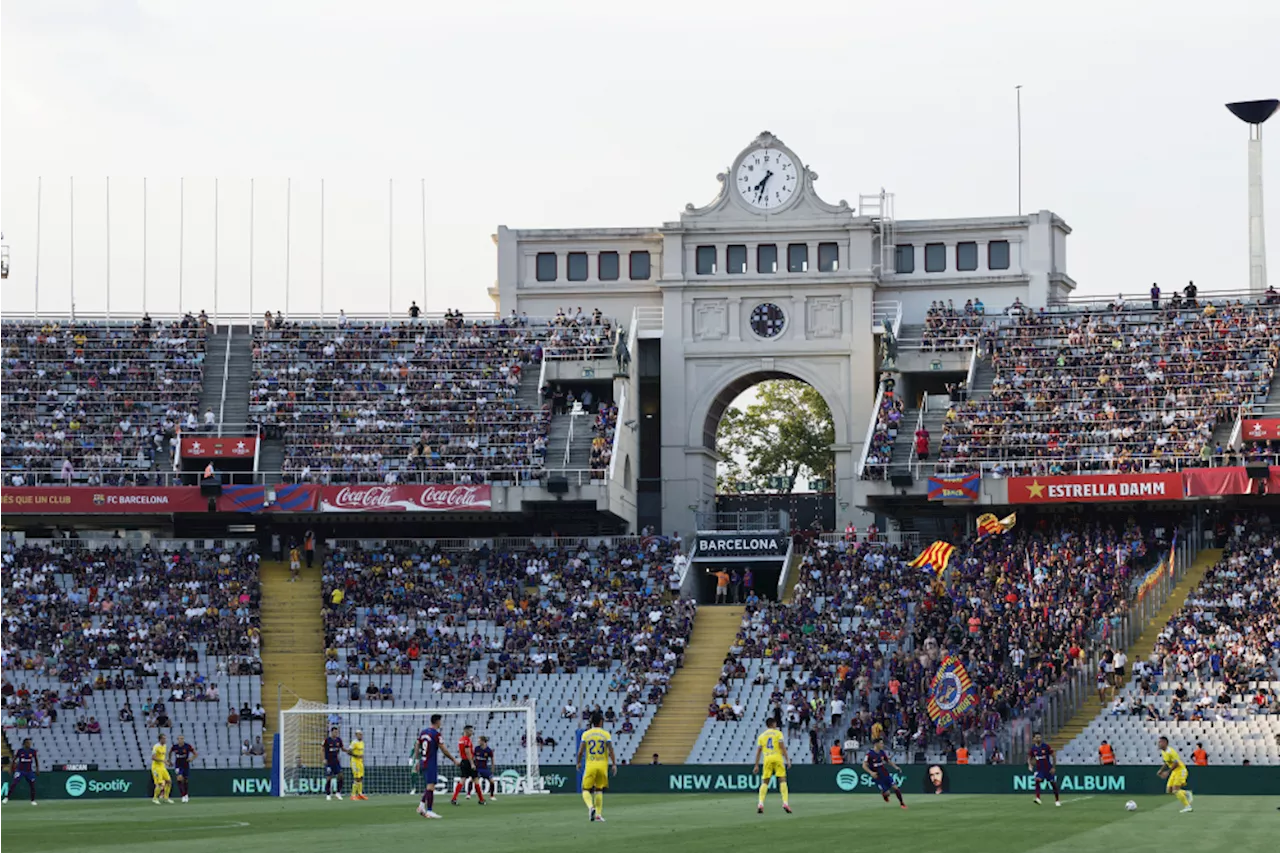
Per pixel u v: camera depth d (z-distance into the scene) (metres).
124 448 119.00
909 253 130.12
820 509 135.38
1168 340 118.69
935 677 94.94
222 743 99.94
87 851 42.72
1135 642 98.06
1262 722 89.19
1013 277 128.00
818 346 127.81
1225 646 95.06
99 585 111.19
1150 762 88.56
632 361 127.12
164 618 108.50
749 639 103.94
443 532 123.88
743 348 128.38
